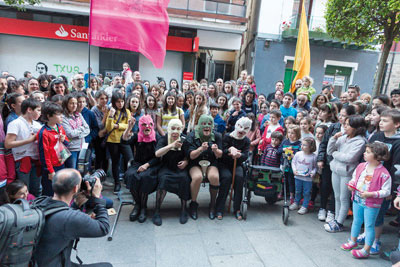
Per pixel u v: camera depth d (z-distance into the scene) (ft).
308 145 12.34
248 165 12.40
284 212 11.51
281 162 14.33
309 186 12.66
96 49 37.11
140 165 11.91
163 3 14.66
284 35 36.83
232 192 12.99
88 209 8.96
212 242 9.87
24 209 4.82
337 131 11.70
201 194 14.46
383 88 47.65
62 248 5.30
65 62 36.99
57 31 34.96
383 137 10.00
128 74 25.21
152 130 12.04
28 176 10.23
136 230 10.42
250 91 17.94
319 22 37.47
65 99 11.30
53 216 5.16
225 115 17.11
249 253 9.31
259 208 13.19
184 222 11.16
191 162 11.98
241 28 36.47
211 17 35.50
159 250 9.18
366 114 13.48
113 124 13.39
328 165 12.02
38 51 36.01
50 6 31.89
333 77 41.09
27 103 9.75
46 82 16.97
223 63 58.70
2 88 11.67
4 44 34.88
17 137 9.63
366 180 9.12
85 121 12.95
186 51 38.24
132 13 14.35
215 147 11.23
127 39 14.44
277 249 9.65
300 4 37.42
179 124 11.10
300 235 10.73
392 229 11.78
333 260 9.18
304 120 13.69
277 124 15.11
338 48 39.52
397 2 18.25
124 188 14.35
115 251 8.99
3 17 33.37
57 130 10.15
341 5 22.25
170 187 10.93
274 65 38.22
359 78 40.96
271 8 36.70
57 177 5.43
